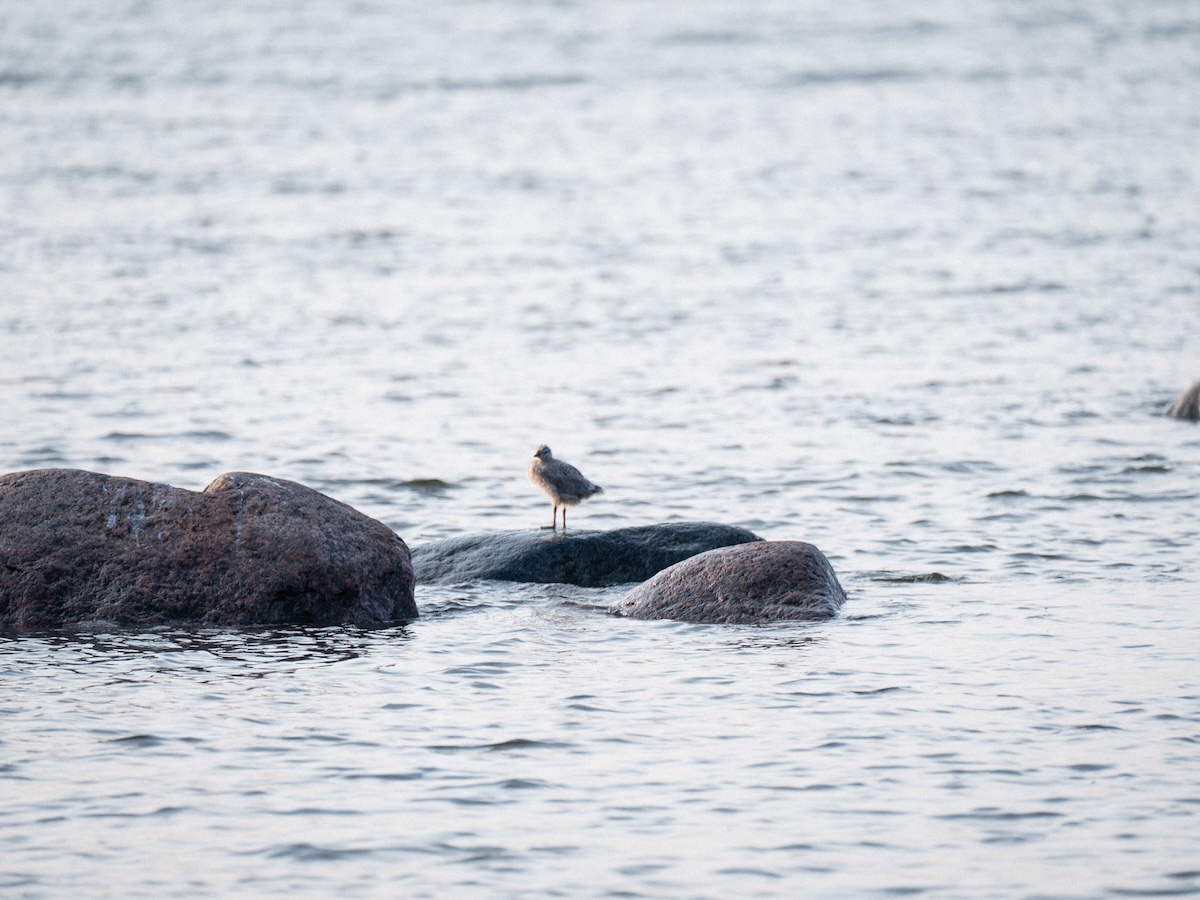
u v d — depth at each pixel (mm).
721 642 37781
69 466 59125
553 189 147750
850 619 39812
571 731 31172
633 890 24422
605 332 88938
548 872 25000
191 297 96812
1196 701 32656
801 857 25484
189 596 39094
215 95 198750
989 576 44562
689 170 158500
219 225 124375
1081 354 80750
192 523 39781
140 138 168000
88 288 98375
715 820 26891
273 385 74375
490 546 45500
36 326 86562
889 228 125312
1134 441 63062
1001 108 197625
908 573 45000
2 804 27188
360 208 135375
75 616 38656
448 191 145625
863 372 77812
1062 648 36844
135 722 31375
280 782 28422
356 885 24516
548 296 100062
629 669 35531
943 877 24766
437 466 60281
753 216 132875
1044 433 64750
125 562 39250
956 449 62312
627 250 117562
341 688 33938
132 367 77312
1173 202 134000
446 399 72250
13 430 64250
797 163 162000
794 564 40688
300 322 90250
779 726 31453
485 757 29719
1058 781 28422
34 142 163125
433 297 99312
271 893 24203
